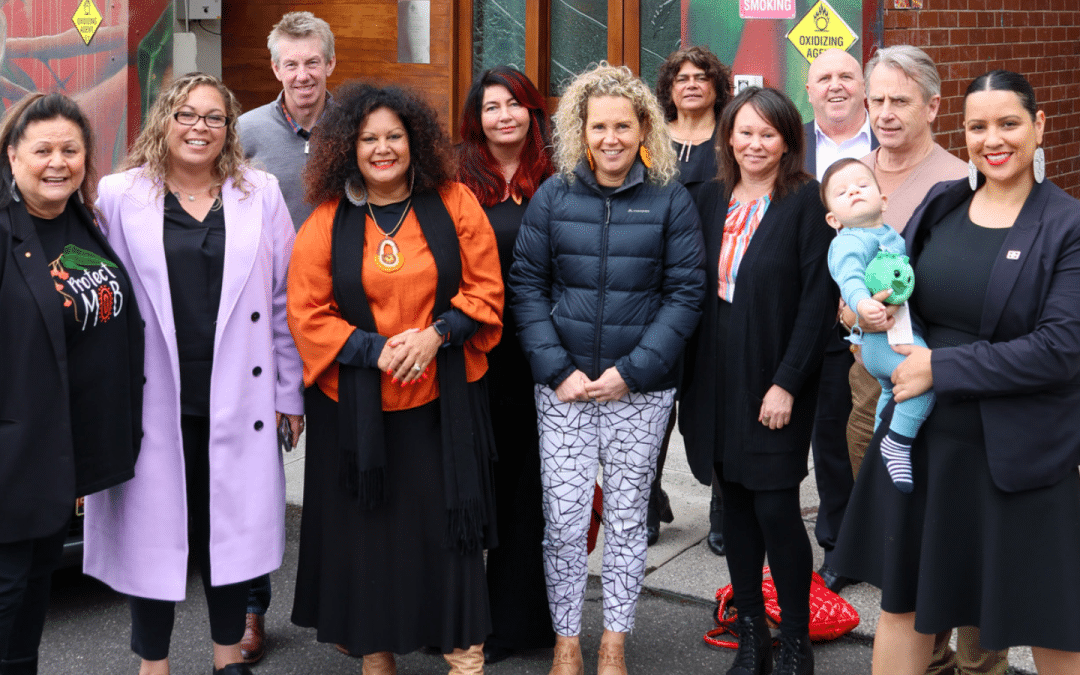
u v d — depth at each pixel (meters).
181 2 6.06
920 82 3.94
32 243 3.08
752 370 3.45
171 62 5.18
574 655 3.68
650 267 3.46
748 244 3.47
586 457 3.56
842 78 4.64
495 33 6.80
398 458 3.38
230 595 3.54
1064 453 2.68
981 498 2.77
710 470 3.56
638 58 6.50
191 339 3.41
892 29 6.02
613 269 3.45
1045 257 2.69
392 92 3.34
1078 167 8.45
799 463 3.48
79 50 4.72
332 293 3.38
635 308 3.46
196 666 3.91
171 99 3.34
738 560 3.64
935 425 2.82
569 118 3.50
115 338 3.23
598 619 4.20
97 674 3.88
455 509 3.36
